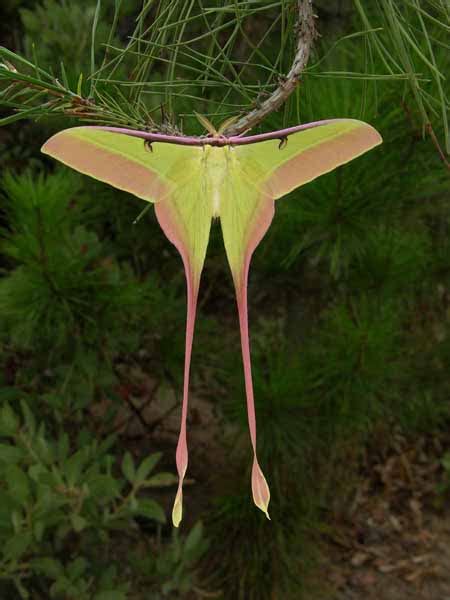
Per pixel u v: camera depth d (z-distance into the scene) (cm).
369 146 35
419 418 160
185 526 153
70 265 112
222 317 155
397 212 115
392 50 92
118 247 138
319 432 134
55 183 109
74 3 133
